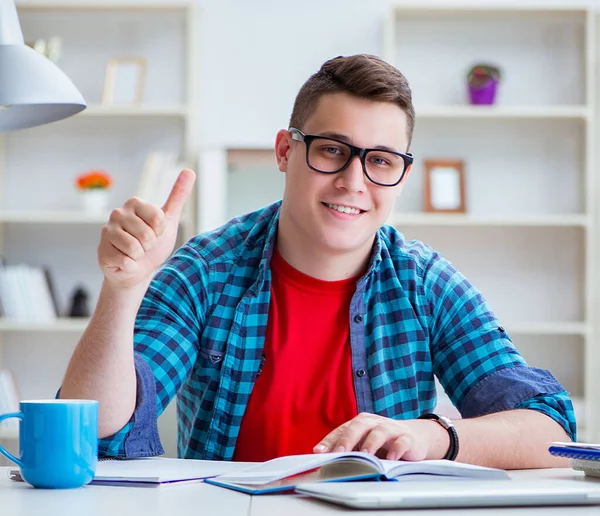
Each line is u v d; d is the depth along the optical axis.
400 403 1.65
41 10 4.09
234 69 4.14
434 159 4.11
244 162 4.05
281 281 1.66
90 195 4.02
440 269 1.73
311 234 1.58
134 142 4.17
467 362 1.63
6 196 4.16
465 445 1.28
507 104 4.13
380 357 1.64
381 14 4.14
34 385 4.13
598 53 4.14
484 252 4.16
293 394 1.61
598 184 4.12
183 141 4.17
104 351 1.25
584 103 4.13
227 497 0.97
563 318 4.15
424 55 4.14
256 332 1.63
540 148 4.14
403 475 1.06
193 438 1.65
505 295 4.16
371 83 1.52
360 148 1.53
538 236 4.17
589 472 1.16
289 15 4.15
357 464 1.09
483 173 4.14
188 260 1.66
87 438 1.05
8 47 1.69
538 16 4.09
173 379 1.52
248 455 1.60
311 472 1.14
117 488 1.05
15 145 4.17
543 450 1.34
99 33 4.15
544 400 1.47
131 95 4.06
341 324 1.65
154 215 1.16
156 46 4.15
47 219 3.96
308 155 1.55
